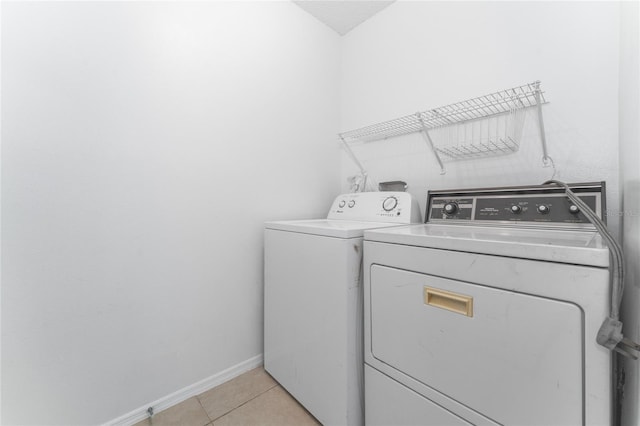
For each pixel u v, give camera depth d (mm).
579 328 635
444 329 862
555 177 1209
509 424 737
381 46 1894
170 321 1327
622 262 605
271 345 1529
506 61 1336
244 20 1576
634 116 764
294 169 1839
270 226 1542
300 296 1319
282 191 1769
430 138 1647
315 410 1230
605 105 1089
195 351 1410
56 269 1043
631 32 808
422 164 1702
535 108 1265
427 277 902
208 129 1434
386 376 1031
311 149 1946
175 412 1293
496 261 755
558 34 1193
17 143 966
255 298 1640
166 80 1293
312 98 1951
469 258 805
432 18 1619
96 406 1136
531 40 1263
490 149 1405
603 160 1093
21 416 991
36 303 1010
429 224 1387
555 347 667
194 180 1389
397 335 992
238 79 1552
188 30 1362
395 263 998
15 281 973
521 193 1142
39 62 999
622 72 934
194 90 1383
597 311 615
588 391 626
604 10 1091
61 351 1060
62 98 1042
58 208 1042
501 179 1385
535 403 697
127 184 1192
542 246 683
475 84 1439
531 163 1283
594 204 956
